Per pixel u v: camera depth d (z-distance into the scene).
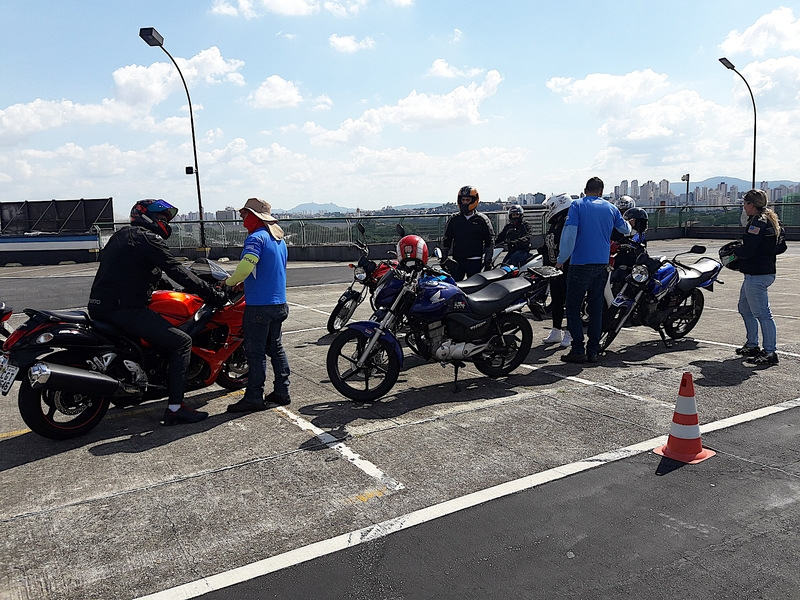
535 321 10.05
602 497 3.91
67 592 3.07
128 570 3.24
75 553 3.41
